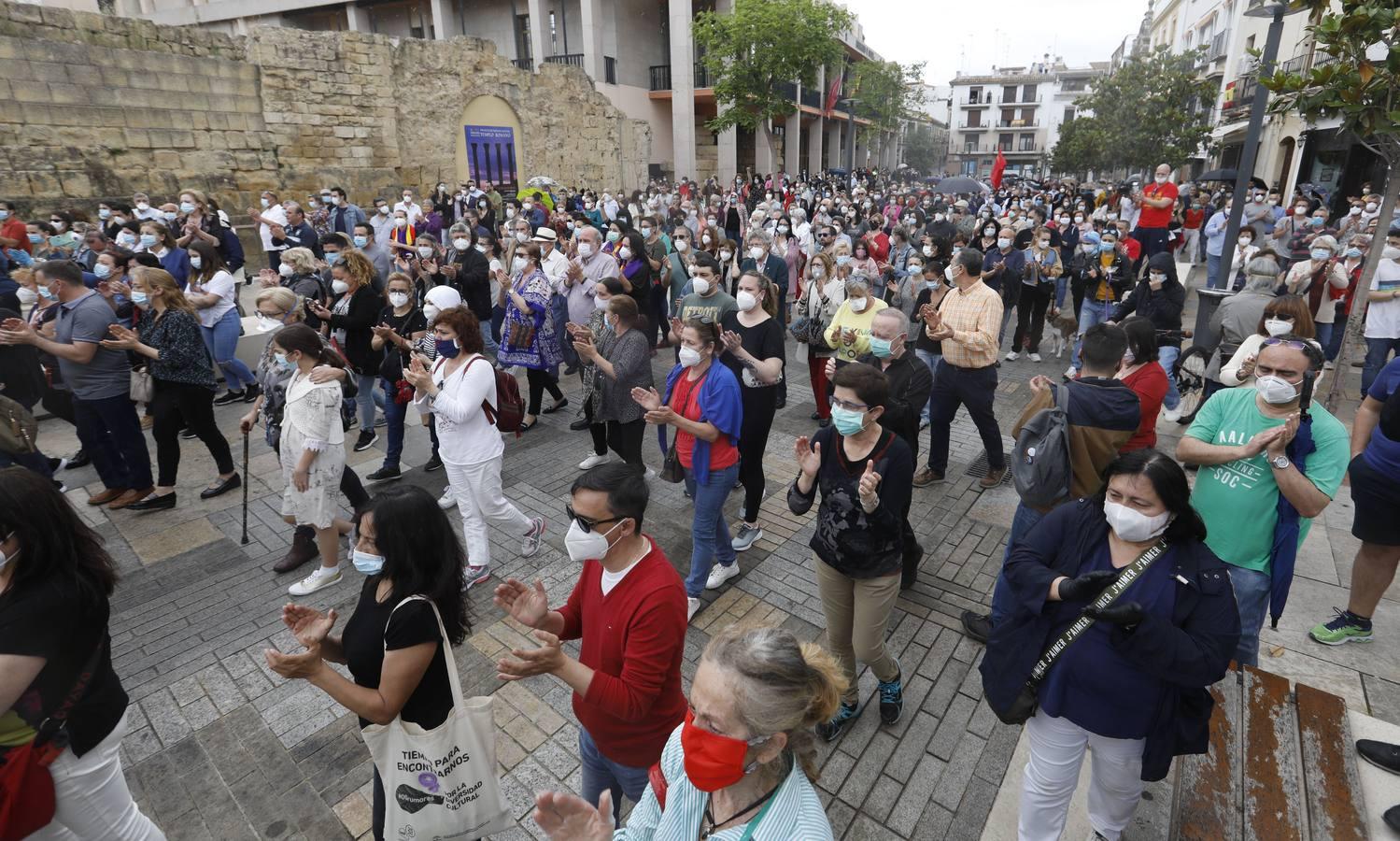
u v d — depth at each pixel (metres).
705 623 4.33
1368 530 3.64
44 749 2.11
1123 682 2.16
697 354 4.09
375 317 6.73
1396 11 5.04
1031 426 3.57
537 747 3.42
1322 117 5.68
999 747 3.35
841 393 2.97
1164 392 4.00
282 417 4.88
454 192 20.23
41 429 7.64
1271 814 2.75
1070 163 31.73
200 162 15.63
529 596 2.42
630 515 2.16
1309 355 2.93
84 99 13.84
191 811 3.09
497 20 29.61
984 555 5.04
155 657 4.08
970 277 5.66
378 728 2.27
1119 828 2.52
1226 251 8.44
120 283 6.03
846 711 3.40
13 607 2.03
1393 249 7.24
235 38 16.34
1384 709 3.44
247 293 13.16
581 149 25.86
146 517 5.73
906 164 77.06
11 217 11.98
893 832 2.93
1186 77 27.34
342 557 5.08
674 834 1.61
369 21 30.48
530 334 7.33
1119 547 2.26
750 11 22.70
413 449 7.06
